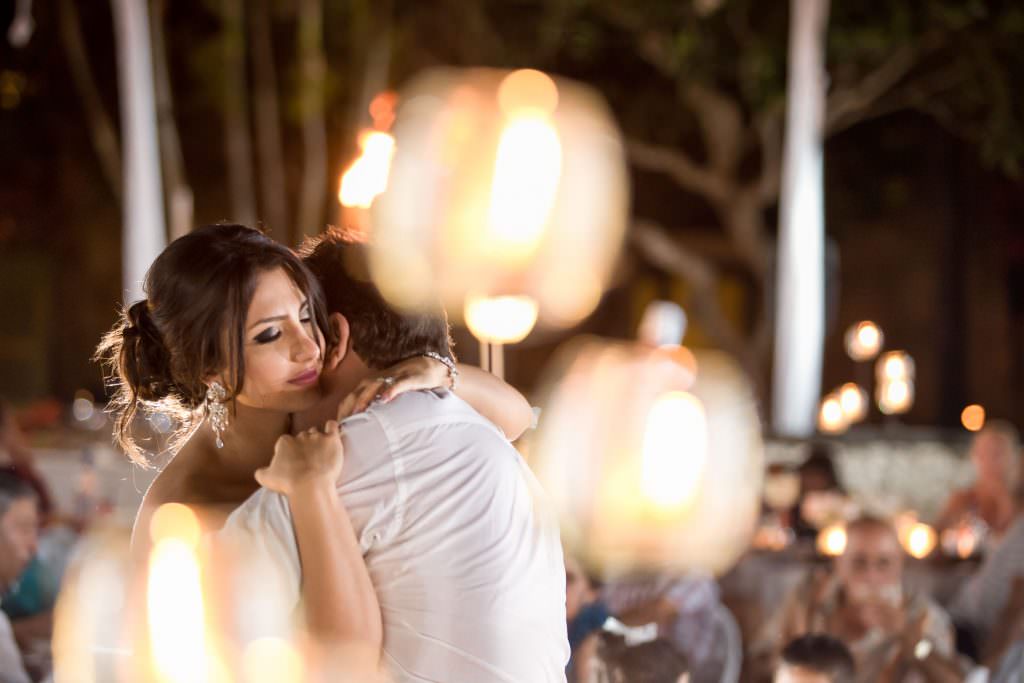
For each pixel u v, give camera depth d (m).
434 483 2.56
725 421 9.69
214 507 2.72
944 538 8.37
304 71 19.28
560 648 2.69
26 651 4.88
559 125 19.72
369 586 2.50
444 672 2.53
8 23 20.70
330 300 2.79
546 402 11.09
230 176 22.80
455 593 2.54
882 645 5.22
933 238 23.97
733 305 26.08
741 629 6.35
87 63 21.31
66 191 24.08
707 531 7.49
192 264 2.66
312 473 2.48
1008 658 5.20
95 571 3.44
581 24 18.45
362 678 2.45
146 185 12.87
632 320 25.58
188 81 20.48
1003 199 23.45
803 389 13.55
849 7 17.41
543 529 2.70
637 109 20.41
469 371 2.96
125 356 2.80
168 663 2.47
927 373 24.22
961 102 19.31
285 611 2.47
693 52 18.00
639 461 7.62
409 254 2.87
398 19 19.88
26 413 14.28
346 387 2.79
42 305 25.33
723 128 19.61
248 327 2.66
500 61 19.05
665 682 4.01
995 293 23.62
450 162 14.40
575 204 19.89
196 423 2.87
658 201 26.19
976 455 8.29
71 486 9.67
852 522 5.37
